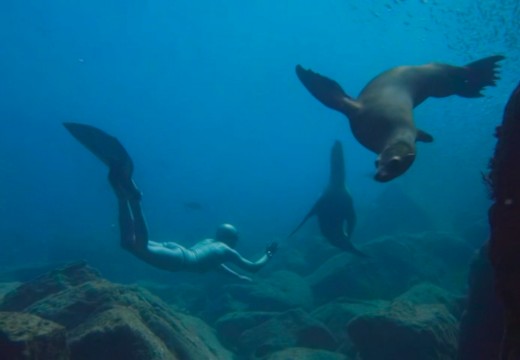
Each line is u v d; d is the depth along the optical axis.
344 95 1.83
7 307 3.21
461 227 9.83
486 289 2.62
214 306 5.05
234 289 5.26
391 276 5.60
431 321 3.09
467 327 2.72
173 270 3.54
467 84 2.01
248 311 4.68
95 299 2.74
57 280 3.35
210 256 3.81
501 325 2.52
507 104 1.39
